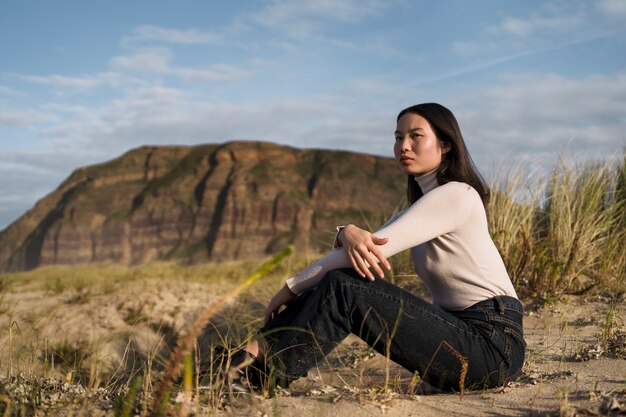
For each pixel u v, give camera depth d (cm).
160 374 267
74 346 451
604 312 423
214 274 1211
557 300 453
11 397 232
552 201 567
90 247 15100
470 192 249
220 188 14575
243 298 598
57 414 222
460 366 238
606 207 601
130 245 14788
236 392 232
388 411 217
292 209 13625
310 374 329
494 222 529
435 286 258
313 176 14300
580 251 509
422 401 231
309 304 241
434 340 236
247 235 13650
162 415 185
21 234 16275
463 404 226
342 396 233
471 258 246
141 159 16350
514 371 249
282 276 642
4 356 344
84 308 625
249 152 15025
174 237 14475
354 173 14200
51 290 835
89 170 17138
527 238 498
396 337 237
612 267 520
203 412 211
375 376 312
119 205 15475
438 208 243
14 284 1041
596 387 239
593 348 318
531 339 362
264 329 251
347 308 237
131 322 560
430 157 258
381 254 235
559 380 261
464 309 250
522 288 486
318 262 250
